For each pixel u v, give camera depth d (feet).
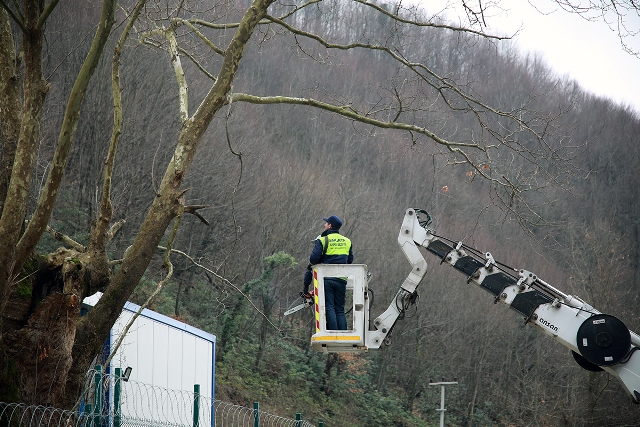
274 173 103.40
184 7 37.47
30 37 23.71
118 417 27.12
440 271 116.47
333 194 112.37
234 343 87.76
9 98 26.61
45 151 79.30
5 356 24.14
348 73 103.91
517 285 34.99
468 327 118.01
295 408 89.30
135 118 81.71
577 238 108.06
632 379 32.96
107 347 34.19
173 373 40.52
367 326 34.14
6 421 23.31
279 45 110.11
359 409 100.73
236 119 99.76
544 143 33.78
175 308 82.43
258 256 95.81
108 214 28.63
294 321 105.29
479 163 34.47
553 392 116.88
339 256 34.09
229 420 67.56
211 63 99.86
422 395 116.67
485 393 120.16
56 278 27.68
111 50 81.87
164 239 86.99
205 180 90.99
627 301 110.73
